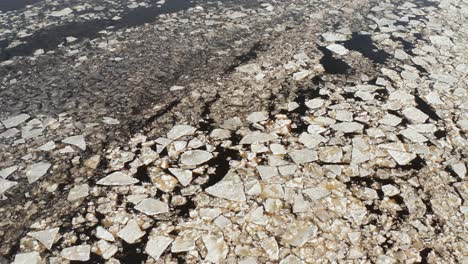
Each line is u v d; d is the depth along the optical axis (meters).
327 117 5.30
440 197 4.20
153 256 3.61
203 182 4.34
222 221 3.90
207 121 5.20
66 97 5.67
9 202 4.10
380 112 5.41
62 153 4.70
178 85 5.91
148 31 7.57
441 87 5.97
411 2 9.18
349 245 3.70
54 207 4.05
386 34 7.50
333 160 4.62
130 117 5.28
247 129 5.07
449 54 6.89
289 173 4.44
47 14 8.38
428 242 3.74
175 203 4.10
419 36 7.48
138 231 3.82
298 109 5.44
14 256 3.59
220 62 6.49
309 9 8.61
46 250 3.65
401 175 4.45
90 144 4.83
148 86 5.90
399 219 3.95
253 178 4.38
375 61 6.59
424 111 5.46
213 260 3.56
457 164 4.61
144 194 4.20
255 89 5.82
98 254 3.62
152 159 4.62
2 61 6.57
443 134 5.06
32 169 4.49
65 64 6.50
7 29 7.66
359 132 5.05
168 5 8.86
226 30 7.61
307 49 6.89
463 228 3.88
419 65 6.52
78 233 3.80
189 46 7.01
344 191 4.24
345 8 8.70
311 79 6.06
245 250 3.64
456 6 9.01
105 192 4.21
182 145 4.82
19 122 5.20
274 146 4.81
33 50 6.91
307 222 3.90
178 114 5.31
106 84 5.95
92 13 8.42
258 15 8.27
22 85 5.95
